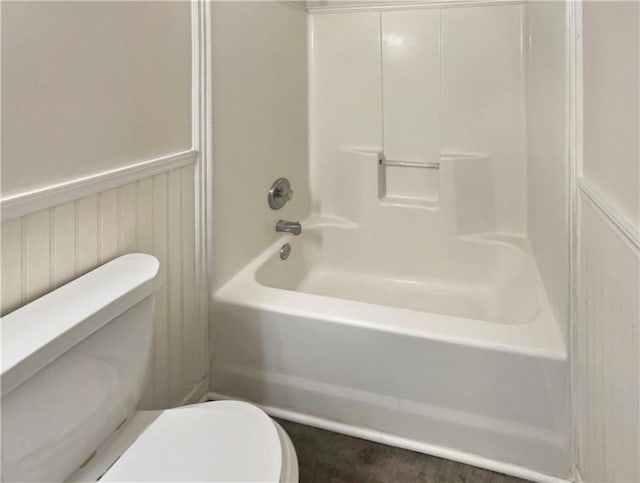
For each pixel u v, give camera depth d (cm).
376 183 249
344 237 258
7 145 100
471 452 152
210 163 168
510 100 227
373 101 249
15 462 86
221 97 174
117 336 109
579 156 128
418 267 248
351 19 246
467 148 237
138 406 143
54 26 109
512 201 232
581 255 127
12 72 100
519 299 189
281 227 222
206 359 177
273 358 170
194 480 96
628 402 90
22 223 104
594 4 111
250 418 113
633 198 85
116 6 127
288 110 233
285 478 97
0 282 100
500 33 224
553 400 139
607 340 103
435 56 236
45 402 91
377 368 156
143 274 119
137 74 135
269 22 209
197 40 158
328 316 159
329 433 166
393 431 160
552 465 143
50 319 96
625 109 89
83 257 120
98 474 101
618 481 97
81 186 117
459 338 145
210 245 171
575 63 127
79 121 117
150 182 142
